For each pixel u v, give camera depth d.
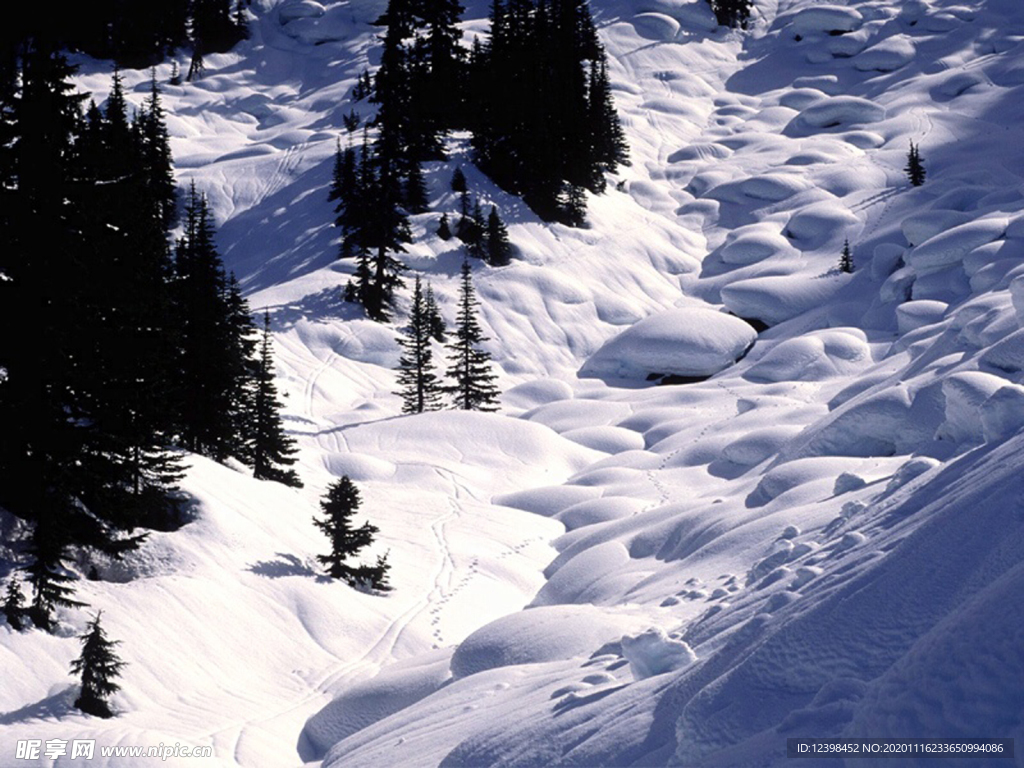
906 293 83.62
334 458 60.69
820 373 72.50
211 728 25.06
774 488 28.19
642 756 7.67
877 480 21.70
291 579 35.84
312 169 128.75
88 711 23.94
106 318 31.75
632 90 175.50
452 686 16.91
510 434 66.69
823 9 188.50
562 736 9.16
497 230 107.94
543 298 103.00
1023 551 5.84
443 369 89.31
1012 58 162.12
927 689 4.34
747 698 6.62
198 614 31.06
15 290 29.09
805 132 155.00
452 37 124.56
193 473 39.66
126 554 32.50
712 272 116.25
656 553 30.48
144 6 181.12
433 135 120.12
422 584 40.09
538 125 118.38
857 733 4.64
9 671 24.27
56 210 29.66
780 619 7.62
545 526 49.53
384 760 13.22
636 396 81.12
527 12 126.69
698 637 10.73
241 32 195.38
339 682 30.52
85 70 174.12
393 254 102.81
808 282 98.88
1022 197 94.25
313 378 80.50
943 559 6.42
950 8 182.88
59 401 29.78
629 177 141.25
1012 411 10.31
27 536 29.36
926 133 140.00
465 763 10.15
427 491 56.47
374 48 189.62
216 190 125.19
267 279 105.38
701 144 154.00
